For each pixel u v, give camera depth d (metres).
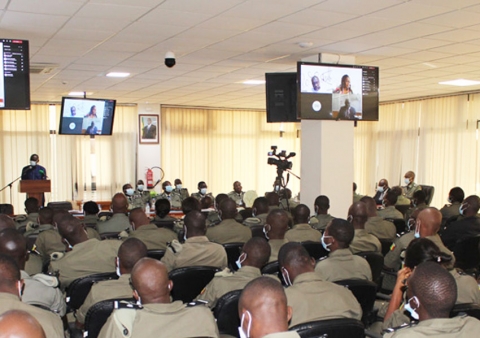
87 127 8.43
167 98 11.12
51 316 2.07
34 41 5.44
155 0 3.96
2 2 4.00
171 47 5.82
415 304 1.84
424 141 10.90
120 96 10.74
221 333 2.55
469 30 4.95
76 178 11.89
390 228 4.87
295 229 4.35
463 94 10.04
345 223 3.04
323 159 6.32
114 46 5.73
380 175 11.96
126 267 2.58
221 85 9.03
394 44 5.64
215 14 4.39
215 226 4.62
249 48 5.89
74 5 4.10
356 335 2.03
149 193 9.57
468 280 2.54
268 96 6.37
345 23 4.71
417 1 3.99
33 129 11.30
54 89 9.39
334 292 2.32
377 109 6.06
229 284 2.70
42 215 4.73
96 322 2.29
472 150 9.90
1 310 1.92
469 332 1.73
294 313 2.22
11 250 2.78
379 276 3.64
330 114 5.78
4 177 11.01
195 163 12.98
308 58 6.43
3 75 4.32
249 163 13.59
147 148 12.46
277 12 4.32
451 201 6.42
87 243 3.28
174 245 3.46
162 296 1.99
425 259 2.49
